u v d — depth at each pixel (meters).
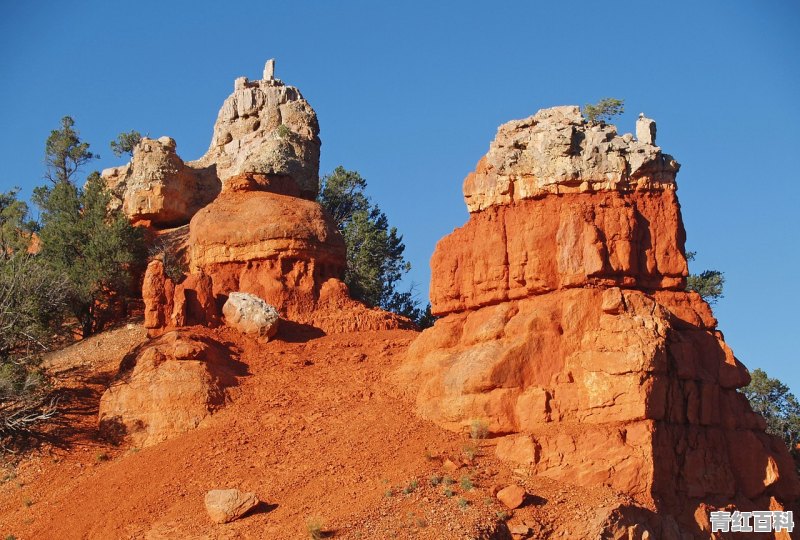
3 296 70.62
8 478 58.31
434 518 47.12
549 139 58.44
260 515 49.91
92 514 52.72
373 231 102.19
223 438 56.94
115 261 82.50
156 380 60.41
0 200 100.44
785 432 78.06
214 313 68.38
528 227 58.34
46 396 64.69
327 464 53.19
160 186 95.19
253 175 79.69
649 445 50.50
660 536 48.88
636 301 55.25
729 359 56.09
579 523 47.31
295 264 74.56
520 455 51.16
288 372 63.47
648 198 58.44
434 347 60.50
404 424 55.94
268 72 104.94
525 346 54.94
